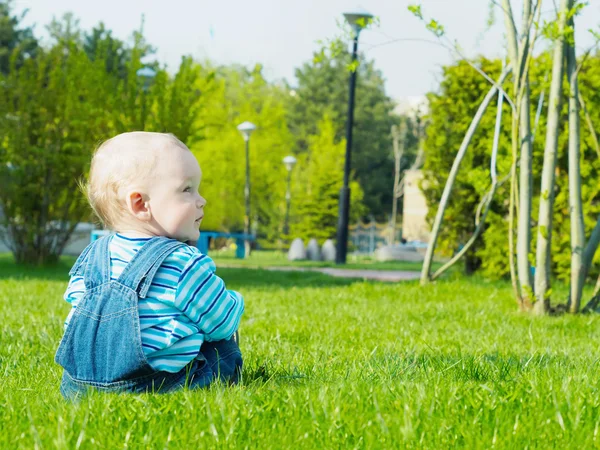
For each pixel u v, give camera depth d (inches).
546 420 104.7
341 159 1504.7
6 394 123.0
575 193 297.7
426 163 590.6
